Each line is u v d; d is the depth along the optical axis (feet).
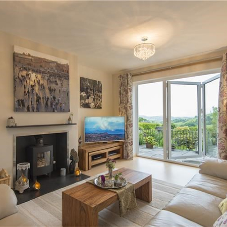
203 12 6.76
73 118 11.48
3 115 8.32
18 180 8.48
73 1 6.05
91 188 6.20
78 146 12.78
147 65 13.87
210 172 7.03
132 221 6.28
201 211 4.50
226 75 10.03
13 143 8.65
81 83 13.80
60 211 6.88
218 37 8.95
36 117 9.59
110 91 16.57
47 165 10.19
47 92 9.97
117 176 6.67
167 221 4.09
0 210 4.13
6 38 8.41
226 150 10.07
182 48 10.36
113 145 14.15
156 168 12.13
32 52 9.33
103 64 13.62
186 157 13.93
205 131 13.35
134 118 15.85
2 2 6.05
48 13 6.77
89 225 5.11
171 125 14.01
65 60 10.88
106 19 7.25
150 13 6.83
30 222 4.14
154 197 7.97
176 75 12.77
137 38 9.02
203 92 13.32
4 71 8.36
